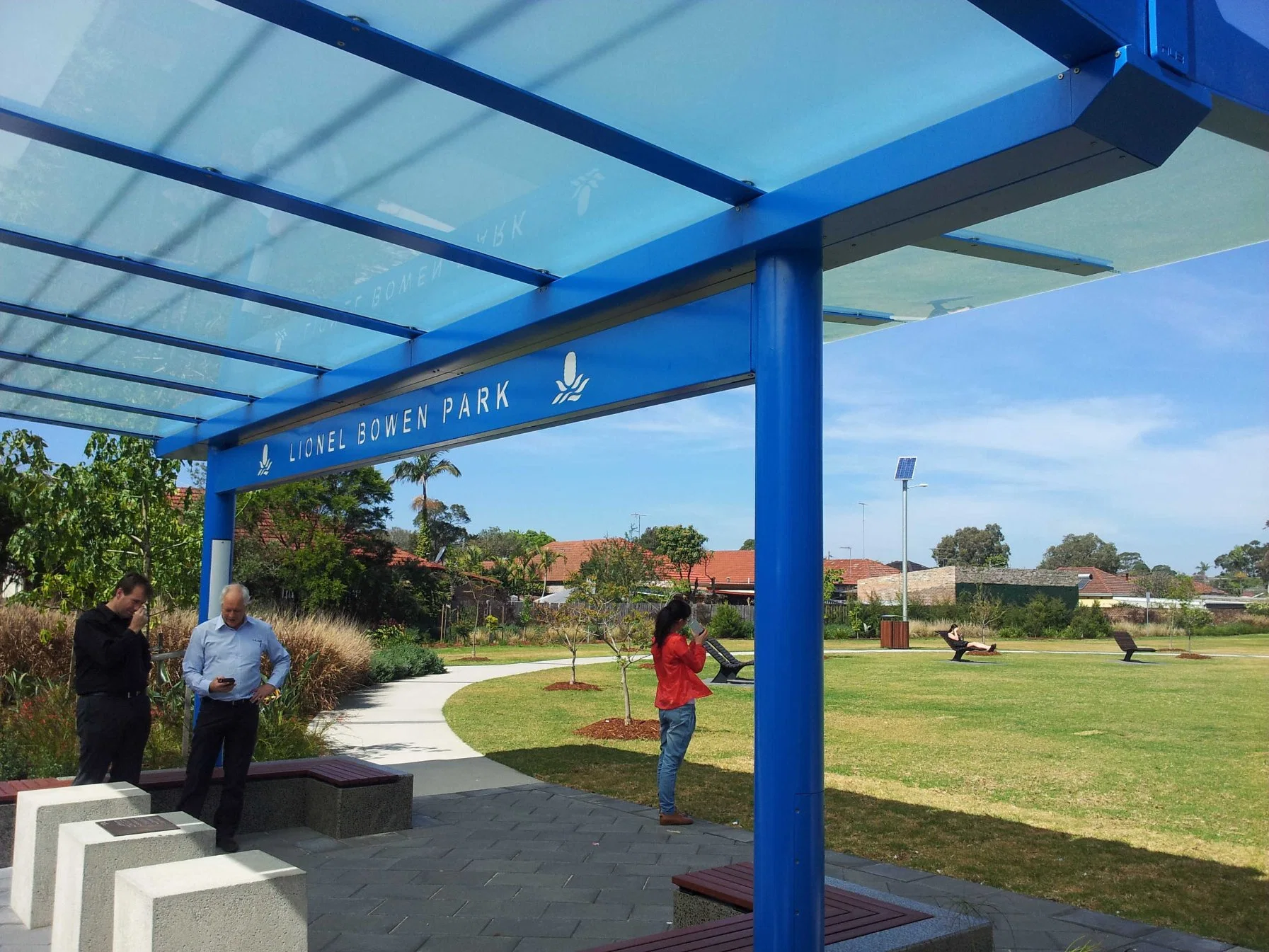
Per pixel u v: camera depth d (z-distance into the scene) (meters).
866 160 3.02
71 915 4.28
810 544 3.32
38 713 9.29
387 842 6.62
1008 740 12.02
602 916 5.12
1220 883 5.89
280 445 7.43
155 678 11.02
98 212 4.18
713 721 13.62
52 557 9.81
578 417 4.68
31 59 3.02
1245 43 2.76
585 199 3.67
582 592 15.30
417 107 3.14
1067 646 40.31
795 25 2.49
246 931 3.49
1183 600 44.66
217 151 3.52
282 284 4.90
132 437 9.94
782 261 3.45
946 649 35.88
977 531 129.88
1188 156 3.65
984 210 3.05
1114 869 6.19
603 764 9.99
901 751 11.15
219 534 8.33
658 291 3.96
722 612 42.59
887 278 5.35
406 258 4.48
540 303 4.45
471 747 11.16
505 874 5.88
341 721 13.42
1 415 8.11
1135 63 2.35
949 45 2.52
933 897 5.53
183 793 6.12
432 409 5.73
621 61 2.71
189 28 2.80
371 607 37.34
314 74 3.01
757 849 3.27
